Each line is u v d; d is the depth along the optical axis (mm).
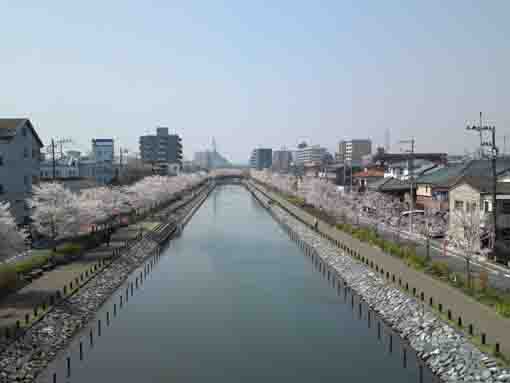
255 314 34719
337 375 24438
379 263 41469
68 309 30047
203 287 42594
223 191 194125
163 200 103875
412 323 27938
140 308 36094
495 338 22344
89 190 63500
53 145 62906
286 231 78500
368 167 118000
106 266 41312
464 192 47125
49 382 22672
